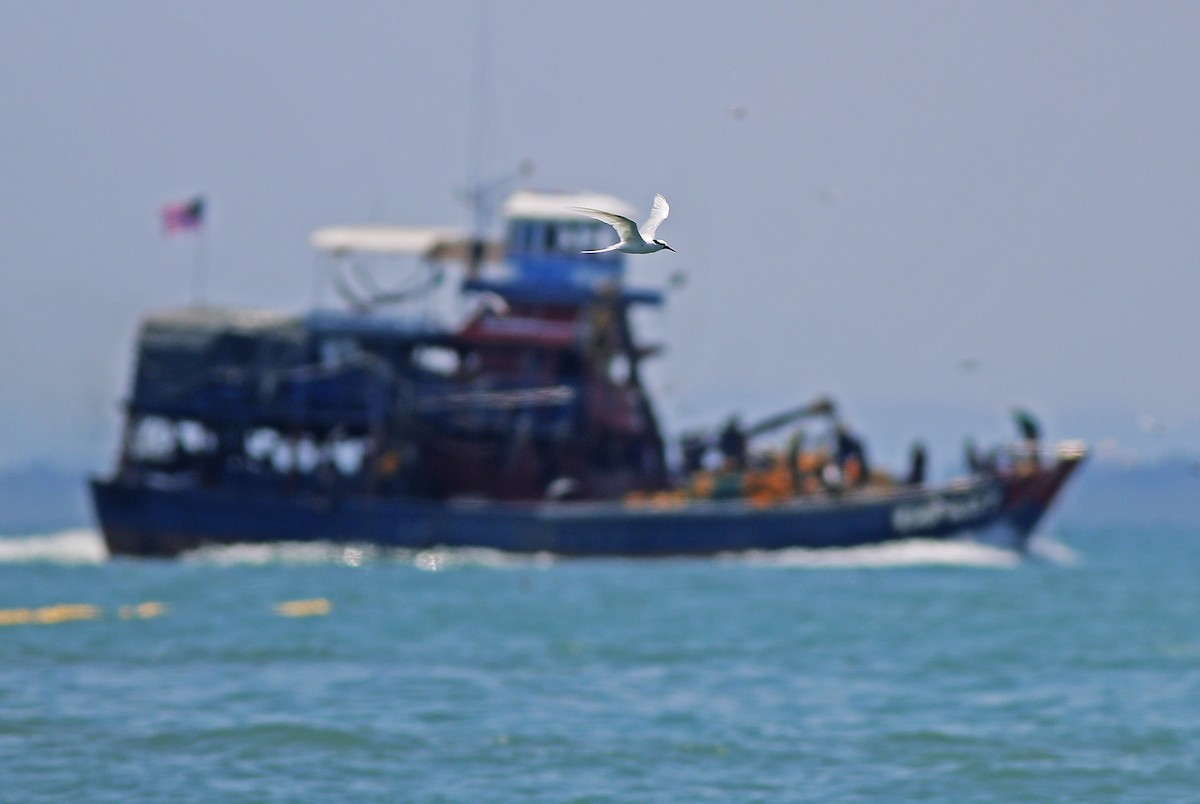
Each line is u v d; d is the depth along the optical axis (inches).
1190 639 7824.8
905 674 6692.9
